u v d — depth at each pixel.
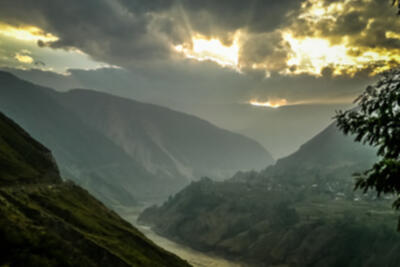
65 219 91.25
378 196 12.88
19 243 48.38
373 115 14.49
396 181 12.30
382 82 14.83
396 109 13.56
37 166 142.38
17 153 141.12
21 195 86.75
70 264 51.53
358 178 13.75
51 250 51.78
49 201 97.31
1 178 99.06
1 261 43.09
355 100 15.49
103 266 71.44
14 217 55.38
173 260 112.44
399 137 13.22
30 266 44.62
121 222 133.50
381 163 12.92
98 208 134.25
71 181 151.12
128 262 77.56
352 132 15.16
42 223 71.31
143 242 110.31
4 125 167.75
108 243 87.19
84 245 74.06
